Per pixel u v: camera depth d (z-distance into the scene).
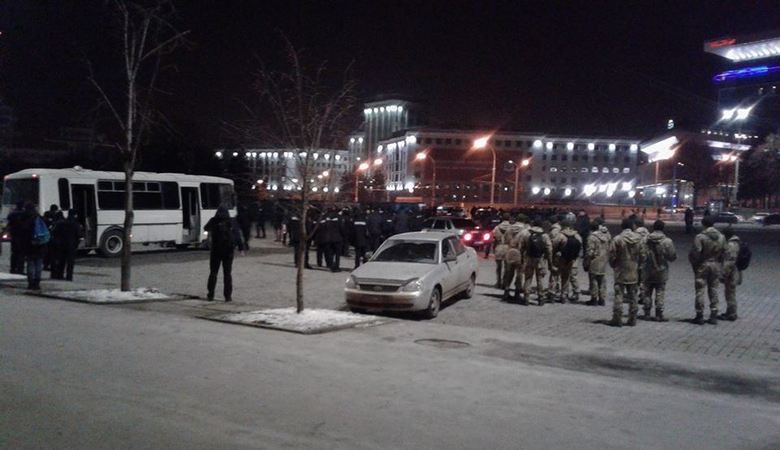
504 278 16.09
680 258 29.88
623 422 6.78
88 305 13.25
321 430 6.17
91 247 24.34
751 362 10.07
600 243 15.48
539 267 15.39
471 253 16.64
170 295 14.91
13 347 9.18
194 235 27.75
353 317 12.34
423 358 9.41
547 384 8.21
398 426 6.36
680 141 119.62
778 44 133.88
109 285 16.95
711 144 123.88
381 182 109.06
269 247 31.52
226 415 6.52
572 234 15.80
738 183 98.81
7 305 12.91
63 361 8.45
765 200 101.25
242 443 5.76
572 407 7.25
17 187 23.73
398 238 15.05
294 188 17.05
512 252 15.80
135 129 15.67
